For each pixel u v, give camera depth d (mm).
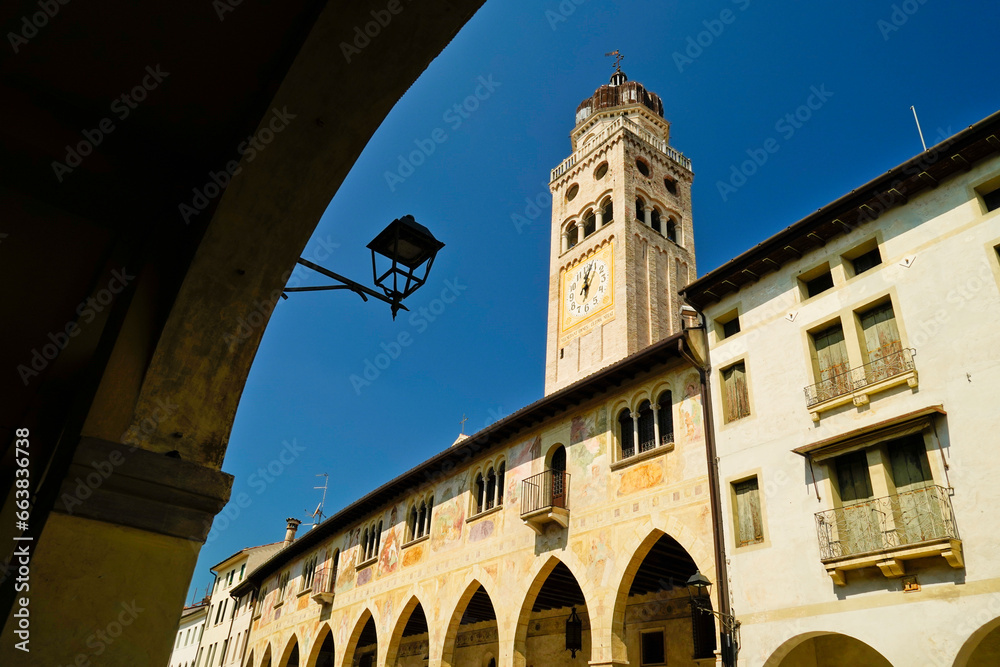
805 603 16812
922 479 15867
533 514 25578
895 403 16891
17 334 5879
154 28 4891
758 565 18203
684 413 22469
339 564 42688
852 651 18141
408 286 7859
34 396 5789
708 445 20812
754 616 17797
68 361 5805
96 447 4863
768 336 20531
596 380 25391
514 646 25172
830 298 19312
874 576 15734
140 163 5711
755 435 19703
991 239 16359
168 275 5715
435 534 33031
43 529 4582
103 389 5039
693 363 22078
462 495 32062
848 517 16688
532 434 28984
